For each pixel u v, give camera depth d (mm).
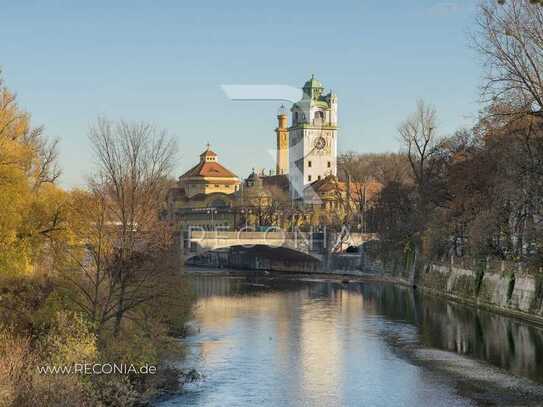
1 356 42375
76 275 54562
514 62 62906
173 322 73188
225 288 141375
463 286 107438
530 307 84750
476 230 96812
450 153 123750
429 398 52000
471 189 102062
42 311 50562
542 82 62688
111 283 54844
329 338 77375
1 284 50750
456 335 78125
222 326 86500
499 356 66000
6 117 54031
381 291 132250
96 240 54375
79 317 51781
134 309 61000
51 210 53844
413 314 97062
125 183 56719
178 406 49844
